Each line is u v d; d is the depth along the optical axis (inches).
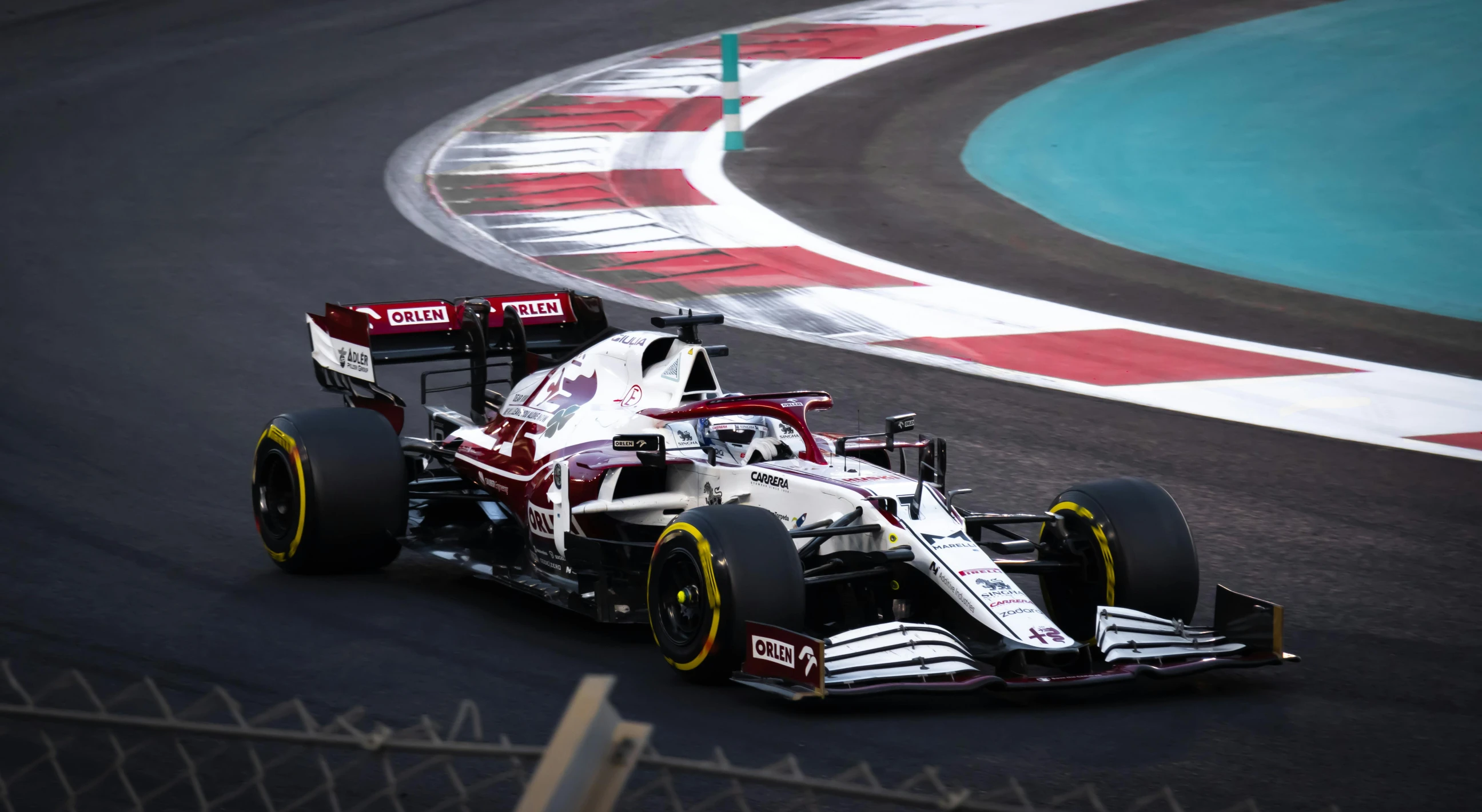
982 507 1283.2
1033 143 3065.9
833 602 935.0
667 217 2518.5
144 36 3993.6
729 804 690.8
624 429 1015.0
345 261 2183.8
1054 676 840.3
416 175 2768.2
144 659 901.8
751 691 855.7
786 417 973.8
